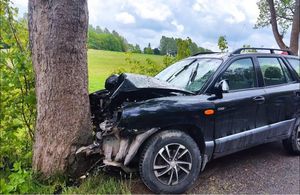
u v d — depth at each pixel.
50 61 3.96
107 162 3.93
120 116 3.85
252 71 5.04
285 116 5.30
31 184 3.90
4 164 4.39
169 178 3.99
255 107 4.79
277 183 4.51
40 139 4.09
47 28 3.92
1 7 4.52
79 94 4.10
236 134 4.56
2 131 4.36
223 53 5.15
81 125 4.12
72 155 4.09
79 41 4.06
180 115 4.00
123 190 3.91
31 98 4.36
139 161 3.93
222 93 4.43
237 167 5.00
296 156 5.57
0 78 4.14
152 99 4.13
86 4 4.11
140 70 7.92
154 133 3.95
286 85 5.43
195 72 4.90
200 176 4.64
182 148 4.04
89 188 3.96
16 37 4.61
